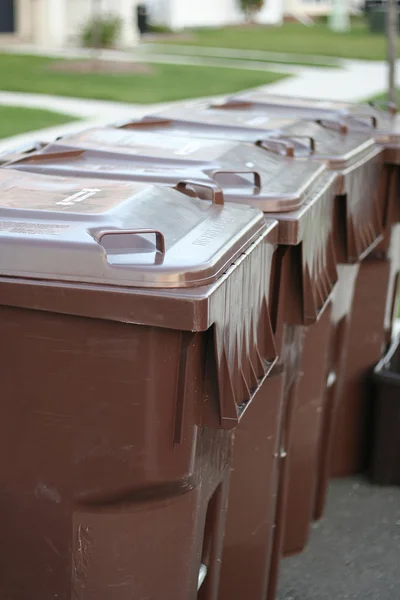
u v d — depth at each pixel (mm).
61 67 19438
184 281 1937
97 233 1945
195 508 2207
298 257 2754
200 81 18531
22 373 2051
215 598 2646
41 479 2125
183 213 2305
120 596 2188
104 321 1984
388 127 4262
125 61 21531
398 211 4203
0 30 25656
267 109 4352
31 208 2133
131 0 26922
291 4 41281
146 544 2162
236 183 2744
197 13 35219
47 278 1947
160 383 2031
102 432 2070
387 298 4312
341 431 4473
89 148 2918
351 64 23594
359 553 3883
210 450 2316
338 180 3246
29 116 13320
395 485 4473
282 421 3178
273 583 3342
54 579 2191
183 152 2910
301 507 3721
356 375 4395
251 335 2377
